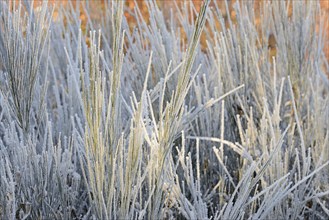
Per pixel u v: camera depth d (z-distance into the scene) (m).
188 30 3.20
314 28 3.34
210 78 3.10
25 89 2.39
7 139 2.39
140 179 1.92
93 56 1.81
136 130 1.86
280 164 2.44
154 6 3.30
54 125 2.89
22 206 2.32
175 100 1.87
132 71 3.21
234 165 2.89
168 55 3.04
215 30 3.49
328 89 3.37
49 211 2.37
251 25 3.24
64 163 2.35
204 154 2.86
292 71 3.27
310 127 2.99
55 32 3.60
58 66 3.57
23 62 2.37
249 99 3.10
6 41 2.38
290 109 3.31
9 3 2.52
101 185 1.91
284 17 3.32
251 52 3.05
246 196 2.16
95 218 2.05
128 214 1.95
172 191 2.18
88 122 1.87
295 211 2.49
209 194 2.57
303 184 2.50
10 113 2.71
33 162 2.33
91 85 1.83
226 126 3.00
